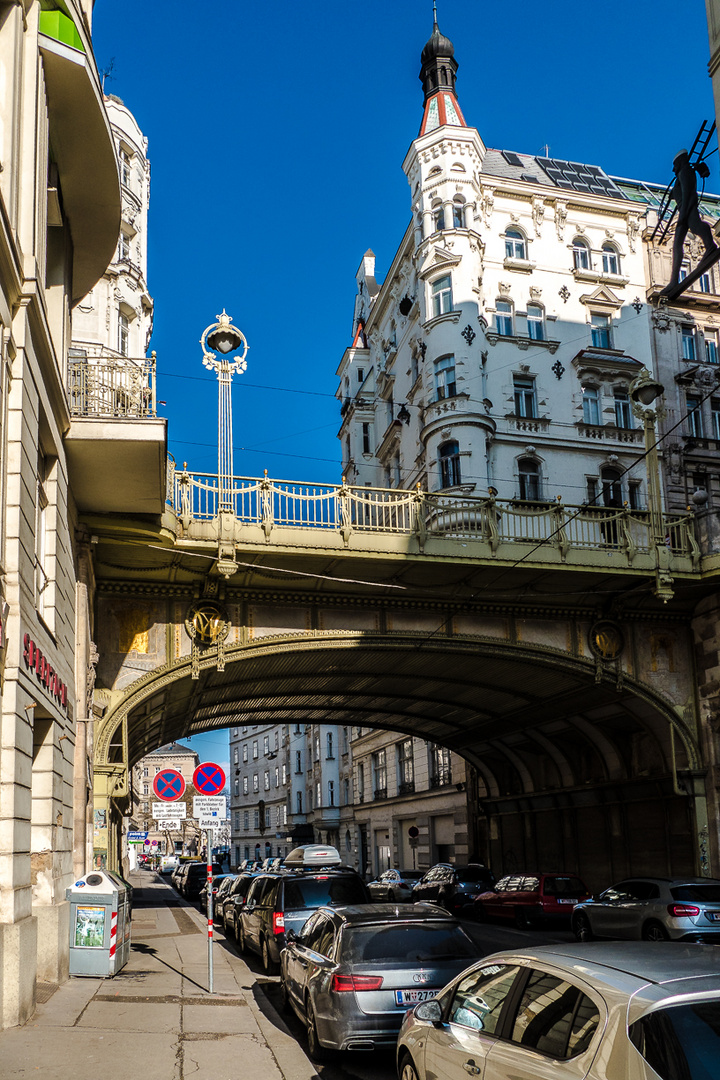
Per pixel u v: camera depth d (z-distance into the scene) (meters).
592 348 34.62
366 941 9.02
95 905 13.09
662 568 22.61
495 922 25.14
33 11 11.58
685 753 25.00
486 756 35.75
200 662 20.44
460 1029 5.64
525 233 35.81
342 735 57.50
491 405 32.88
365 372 47.00
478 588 22.62
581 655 24.11
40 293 11.19
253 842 80.75
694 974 4.38
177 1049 8.90
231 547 19.03
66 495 14.52
